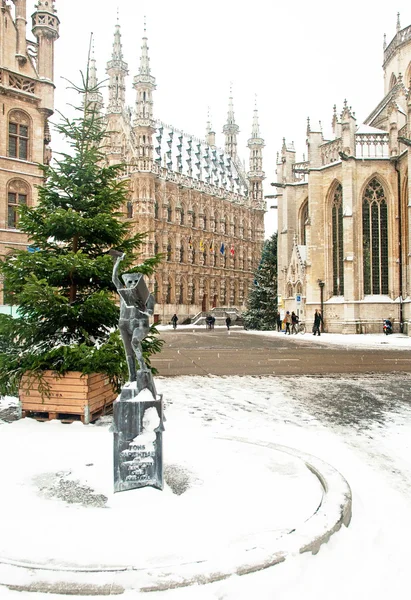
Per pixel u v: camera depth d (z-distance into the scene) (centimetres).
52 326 1094
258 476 656
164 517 531
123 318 673
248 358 2434
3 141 3606
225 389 1478
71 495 598
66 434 902
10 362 1023
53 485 631
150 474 611
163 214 8169
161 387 1514
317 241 4928
